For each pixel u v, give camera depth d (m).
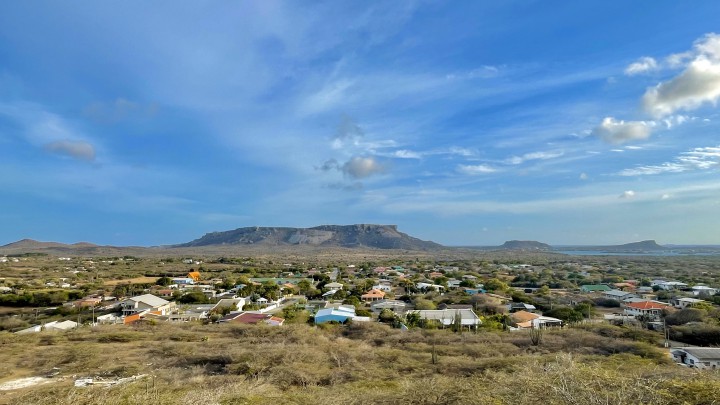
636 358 17.77
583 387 5.95
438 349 20.22
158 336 23.92
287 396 10.43
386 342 23.06
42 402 9.02
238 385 12.05
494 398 7.41
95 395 9.01
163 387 12.11
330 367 16.09
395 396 9.27
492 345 21.45
